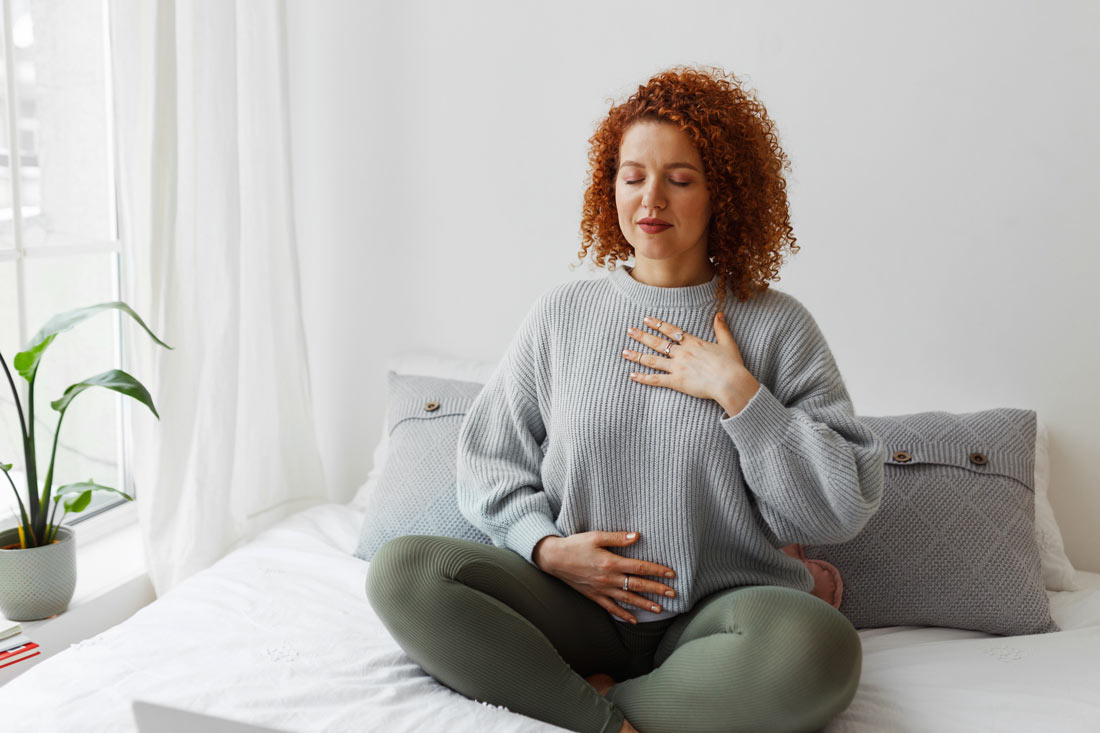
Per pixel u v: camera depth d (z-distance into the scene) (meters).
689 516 1.39
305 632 1.49
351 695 1.29
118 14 1.85
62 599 1.79
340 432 2.57
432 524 1.79
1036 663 1.48
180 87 1.96
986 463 1.79
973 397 2.06
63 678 1.32
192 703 1.25
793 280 2.16
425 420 1.99
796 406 1.42
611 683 1.43
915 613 1.69
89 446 2.21
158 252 1.91
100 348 2.21
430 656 1.32
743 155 1.44
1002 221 1.99
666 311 1.46
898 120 2.04
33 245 1.99
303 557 1.82
